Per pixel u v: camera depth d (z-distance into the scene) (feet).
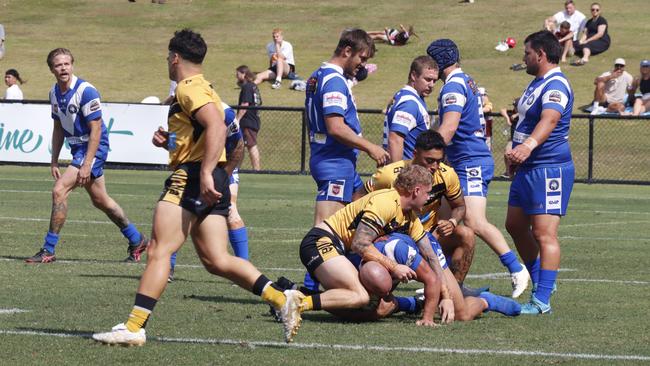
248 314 67.77
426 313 64.75
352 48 71.97
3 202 147.64
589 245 112.27
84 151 92.58
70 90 91.25
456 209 70.90
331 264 63.82
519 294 77.97
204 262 55.83
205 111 53.62
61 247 103.91
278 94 265.75
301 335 60.18
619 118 197.77
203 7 370.53
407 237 64.90
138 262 94.53
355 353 54.85
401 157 72.84
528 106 71.31
